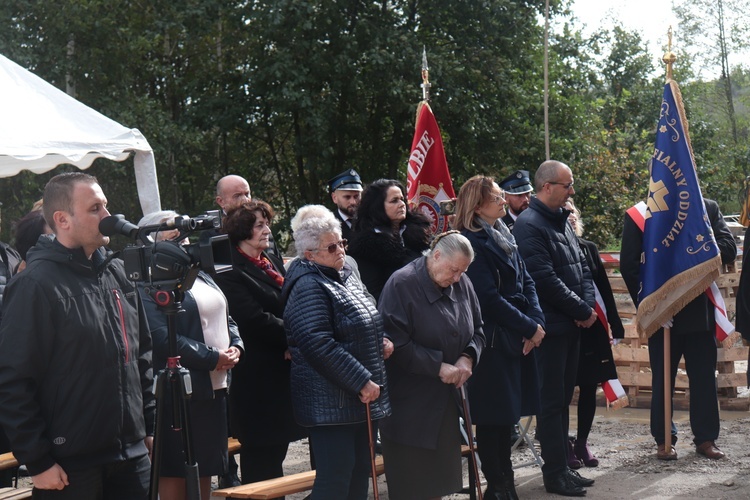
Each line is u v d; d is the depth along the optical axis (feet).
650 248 20.63
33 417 10.55
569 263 18.80
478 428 17.13
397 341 14.76
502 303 16.55
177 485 14.01
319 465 13.58
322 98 62.44
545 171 18.93
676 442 22.48
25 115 21.95
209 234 11.53
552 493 18.33
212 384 14.12
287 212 67.82
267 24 59.26
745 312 19.22
